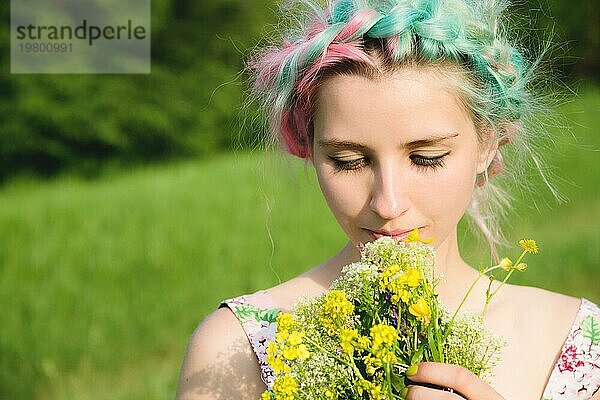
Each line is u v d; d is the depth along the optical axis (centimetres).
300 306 184
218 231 1133
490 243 279
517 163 268
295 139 243
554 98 302
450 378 182
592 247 1059
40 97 2489
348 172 214
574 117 1725
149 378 803
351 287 186
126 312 933
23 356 871
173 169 2073
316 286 255
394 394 184
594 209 1326
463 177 216
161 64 2733
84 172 2594
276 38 264
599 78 3055
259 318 250
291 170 268
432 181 210
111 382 843
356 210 213
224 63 2803
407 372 185
